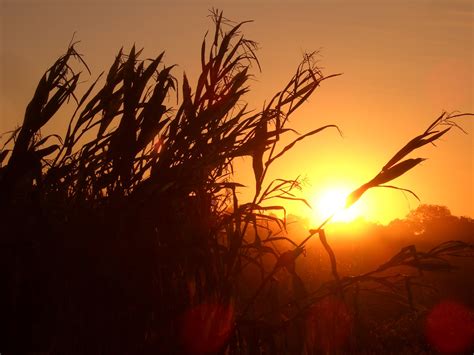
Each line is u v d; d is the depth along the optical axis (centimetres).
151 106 398
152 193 369
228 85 410
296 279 391
